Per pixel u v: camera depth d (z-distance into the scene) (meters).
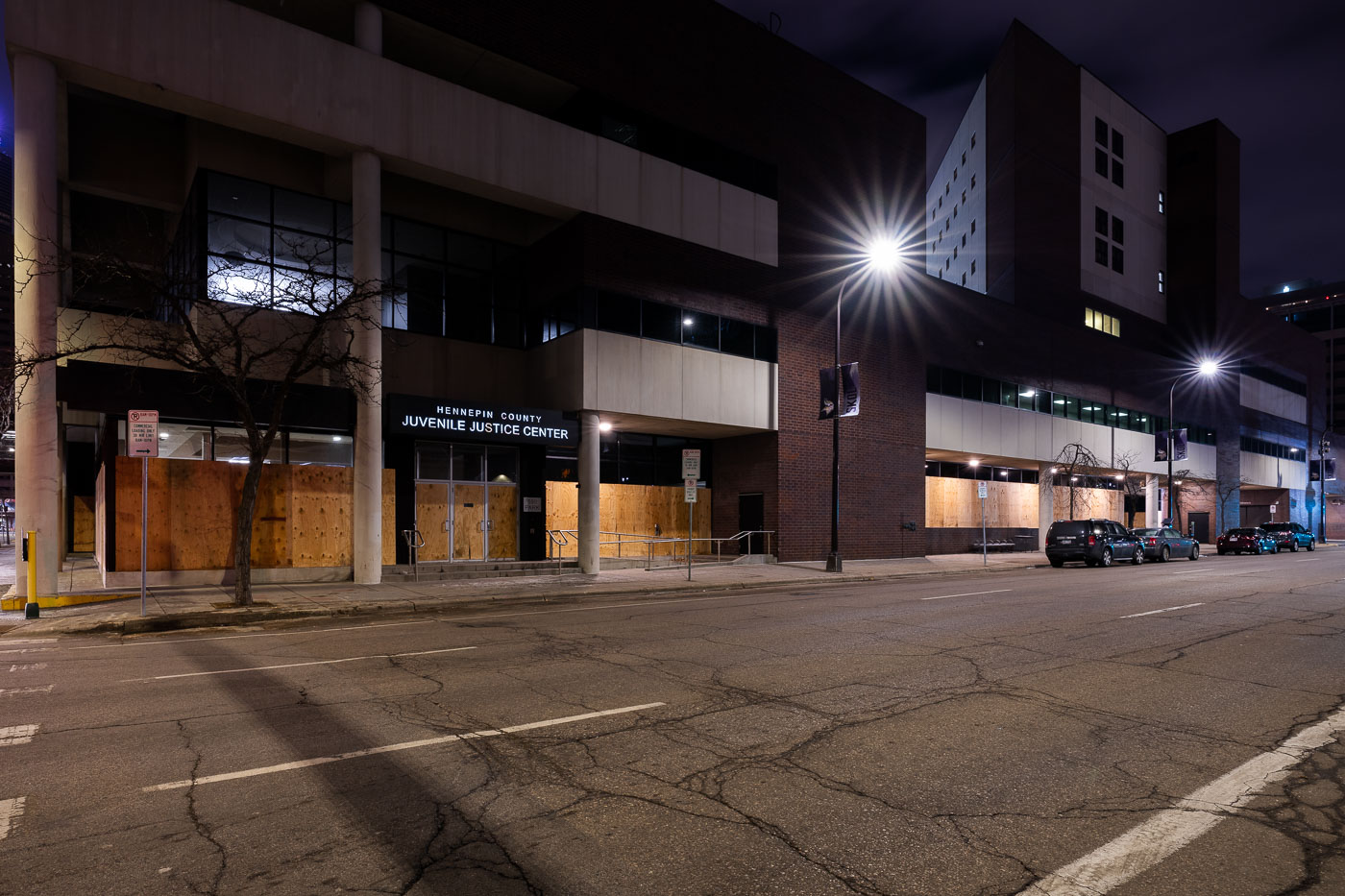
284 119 15.82
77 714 6.45
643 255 21.22
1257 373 57.16
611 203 20.64
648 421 22.23
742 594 16.78
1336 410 108.06
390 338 19.78
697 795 4.63
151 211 21.33
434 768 5.10
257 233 18.08
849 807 4.46
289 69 15.94
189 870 3.66
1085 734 5.93
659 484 25.16
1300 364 65.00
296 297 14.70
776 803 4.51
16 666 8.60
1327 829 4.19
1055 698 7.02
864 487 26.86
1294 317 113.00
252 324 17.53
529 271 22.36
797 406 24.83
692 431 24.44
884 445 27.69
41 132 13.62
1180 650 9.45
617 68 21.33
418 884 3.51
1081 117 47.91
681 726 6.09
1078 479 41.47
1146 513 43.84
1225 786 4.84
